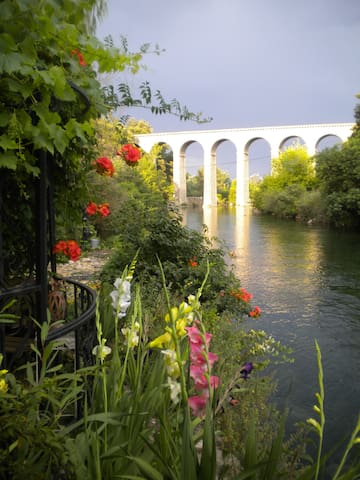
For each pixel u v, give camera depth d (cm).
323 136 4791
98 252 1004
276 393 405
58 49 177
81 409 174
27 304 209
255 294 819
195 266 490
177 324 112
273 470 105
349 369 470
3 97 163
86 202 261
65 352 240
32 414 117
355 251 1392
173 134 5303
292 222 2734
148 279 465
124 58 206
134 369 141
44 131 161
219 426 195
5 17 148
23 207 215
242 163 5178
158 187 1920
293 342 557
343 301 764
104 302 275
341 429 346
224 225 2475
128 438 123
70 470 117
